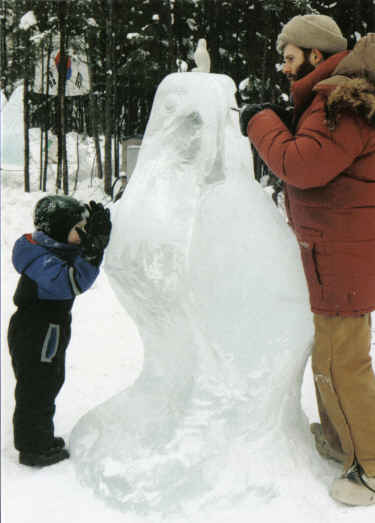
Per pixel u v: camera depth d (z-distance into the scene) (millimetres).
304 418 2498
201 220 2186
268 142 2121
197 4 12469
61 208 2527
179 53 13125
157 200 2217
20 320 2494
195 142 2246
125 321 5047
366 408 2158
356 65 2012
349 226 2109
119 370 3877
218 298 2172
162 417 2271
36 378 2438
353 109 1992
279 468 2178
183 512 2016
